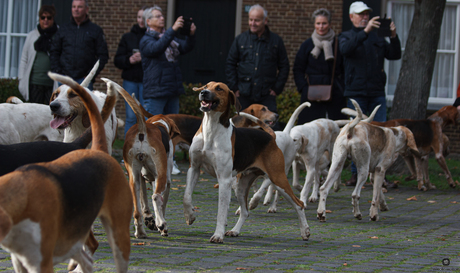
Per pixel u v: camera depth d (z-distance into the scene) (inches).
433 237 254.7
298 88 428.5
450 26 639.8
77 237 121.5
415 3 476.7
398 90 479.5
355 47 402.0
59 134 261.6
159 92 397.1
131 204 138.6
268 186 307.4
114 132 253.4
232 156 229.9
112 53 628.7
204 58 642.8
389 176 466.6
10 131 242.1
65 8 632.4
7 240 105.3
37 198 107.4
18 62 646.5
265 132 250.4
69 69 405.4
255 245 224.1
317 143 335.0
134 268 172.7
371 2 627.2
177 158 522.6
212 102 222.8
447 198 387.5
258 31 411.8
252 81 411.8
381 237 251.9
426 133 418.0
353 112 342.3
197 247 212.8
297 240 239.1
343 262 194.7
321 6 619.2
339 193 398.3
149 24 396.2
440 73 644.1
